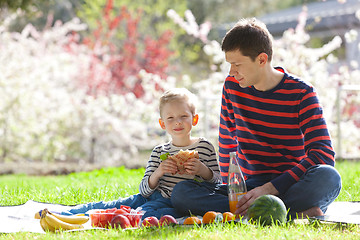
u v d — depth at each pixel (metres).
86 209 4.74
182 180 4.66
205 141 4.89
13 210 4.84
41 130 13.57
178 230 3.60
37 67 13.58
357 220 3.93
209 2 26.33
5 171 11.59
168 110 4.82
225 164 5.02
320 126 4.37
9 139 13.38
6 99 13.09
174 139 4.88
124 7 19.53
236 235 3.39
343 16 20.08
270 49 4.46
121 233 3.59
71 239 3.46
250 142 4.71
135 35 19.55
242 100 4.70
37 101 13.20
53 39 16.80
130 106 13.85
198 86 13.05
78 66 15.87
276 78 4.54
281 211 3.87
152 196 4.76
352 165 9.21
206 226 3.76
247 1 27.39
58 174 11.11
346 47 20.00
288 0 30.53
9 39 13.94
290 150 4.59
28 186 6.80
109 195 5.68
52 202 5.48
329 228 3.71
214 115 11.55
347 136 11.87
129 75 18.25
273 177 4.59
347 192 5.67
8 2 12.14
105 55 17.62
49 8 23.55
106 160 14.23
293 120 4.53
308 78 11.94
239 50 4.34
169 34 19.89
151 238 3.36
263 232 3.46
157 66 19.17
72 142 14.23
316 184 4.11
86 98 13.82
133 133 14.00
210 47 13.02
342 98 11.95
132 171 9.38
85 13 20.27
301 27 13.84
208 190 4.44
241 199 4.12
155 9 22.11
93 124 13.76
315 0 27.25
